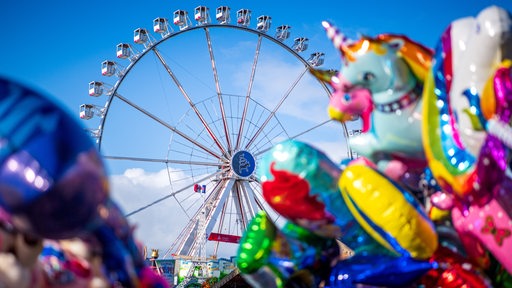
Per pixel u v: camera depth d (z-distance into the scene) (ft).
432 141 19.08
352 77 21.04
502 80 17.34
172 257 113.80
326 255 23.03
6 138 9.77
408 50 20.75
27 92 10.41
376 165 22.18
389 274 20.39
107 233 14.42
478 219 19.43
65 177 9.77
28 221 10.11
